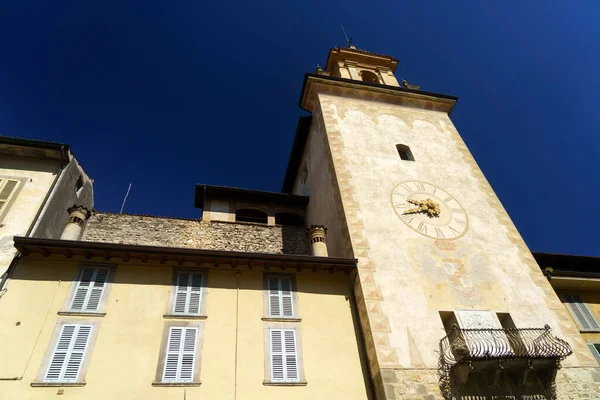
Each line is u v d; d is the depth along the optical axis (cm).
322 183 1970
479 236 1625
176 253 1290
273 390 1116
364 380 1198
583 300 1686
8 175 1513
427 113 2305
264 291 1342
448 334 1213
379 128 2077
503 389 1183
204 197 2109
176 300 1256
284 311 1305
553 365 1200
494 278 1482
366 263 1413
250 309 1281
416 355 1206
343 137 1942
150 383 1062
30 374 1021
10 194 1448
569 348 1244
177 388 1064
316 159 2144
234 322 1236
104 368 1067
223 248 1894
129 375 1067
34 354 1058
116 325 1159
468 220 1684
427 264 1466
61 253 1260
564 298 1677
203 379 1094
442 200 1745
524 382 1190
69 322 1138
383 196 1681
